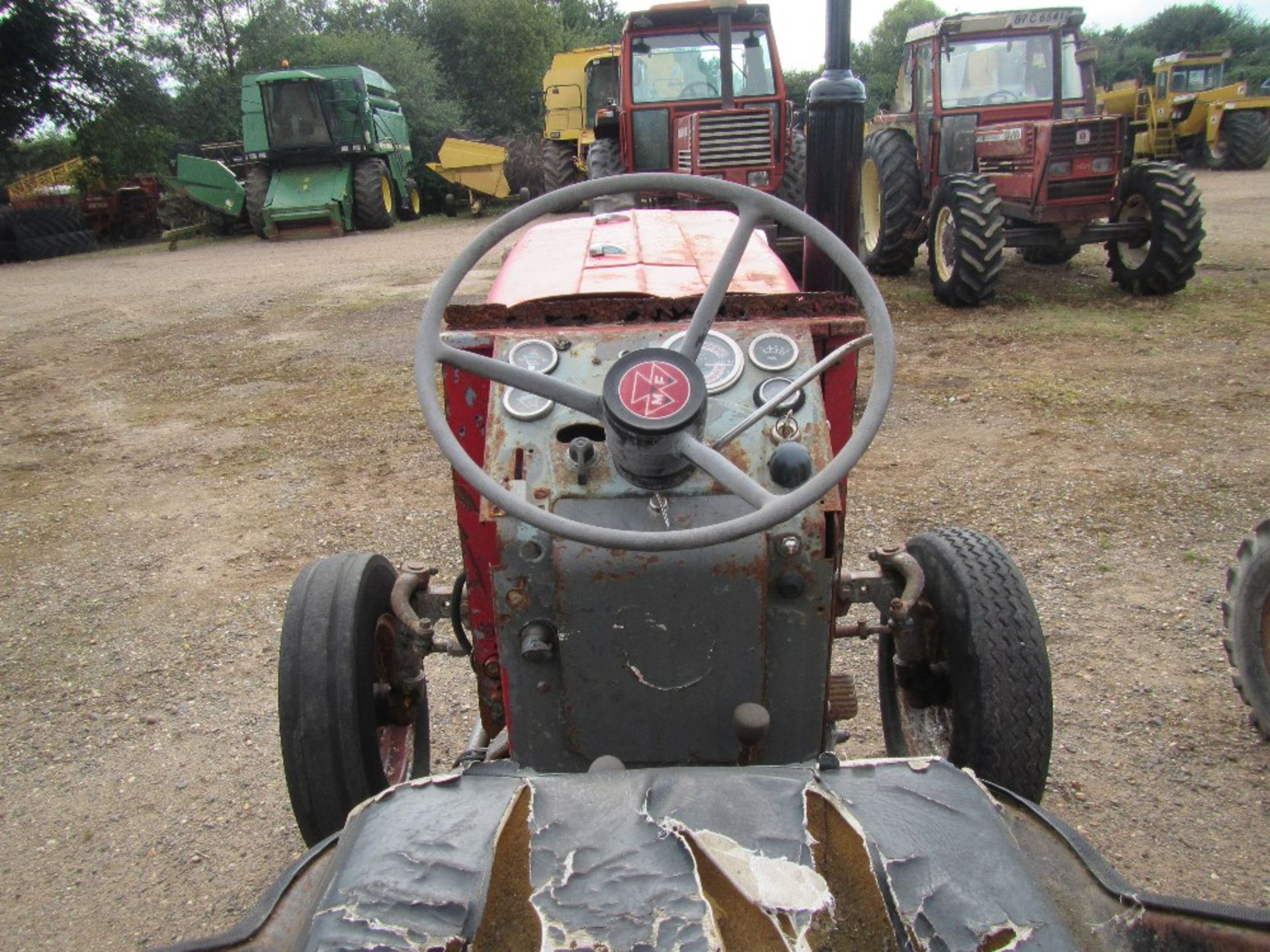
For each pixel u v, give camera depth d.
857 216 4.45
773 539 2.06
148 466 6.65
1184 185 9.16
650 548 1.74
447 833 1.60
